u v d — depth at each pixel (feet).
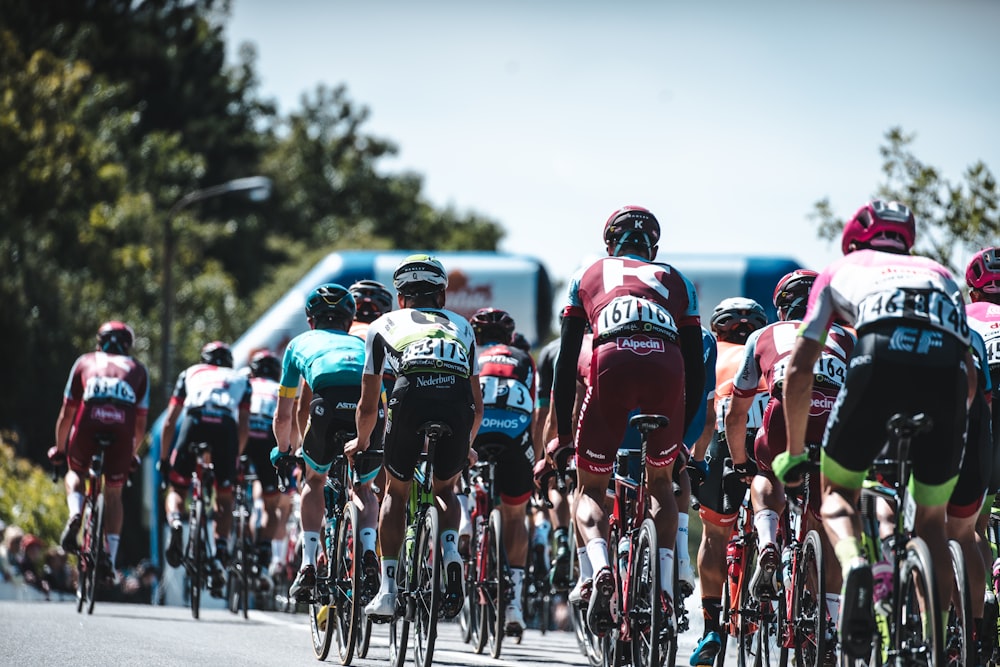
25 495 230.48
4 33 467.93
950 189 162.20
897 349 57.77
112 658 82.43
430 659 76.02
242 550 137.69
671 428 69.67
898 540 58.65
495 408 105.29
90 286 416.05
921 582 56.65
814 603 74.28
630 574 71.05
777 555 79.20
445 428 76.07
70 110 483.10
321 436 89.15
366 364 79.82
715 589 87.30
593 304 71.67
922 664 56.49
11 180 422.00
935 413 57.98
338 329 94.17
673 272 72.59
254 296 584.40
